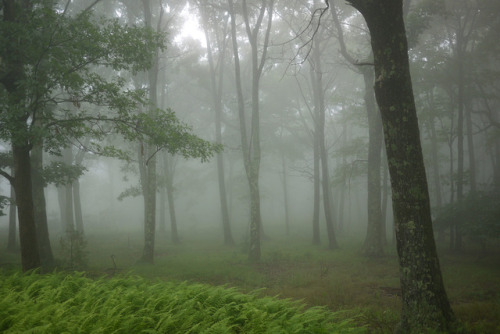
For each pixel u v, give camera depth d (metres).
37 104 9.49
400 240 6.54
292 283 11.72
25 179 10.24
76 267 13.14
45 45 9.46
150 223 16.38
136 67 11.23
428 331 5.82
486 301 9.31
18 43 9.71
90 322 4.84
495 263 15.37
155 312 5.41
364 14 6.68
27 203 10.23
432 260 6.28
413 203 6.41
